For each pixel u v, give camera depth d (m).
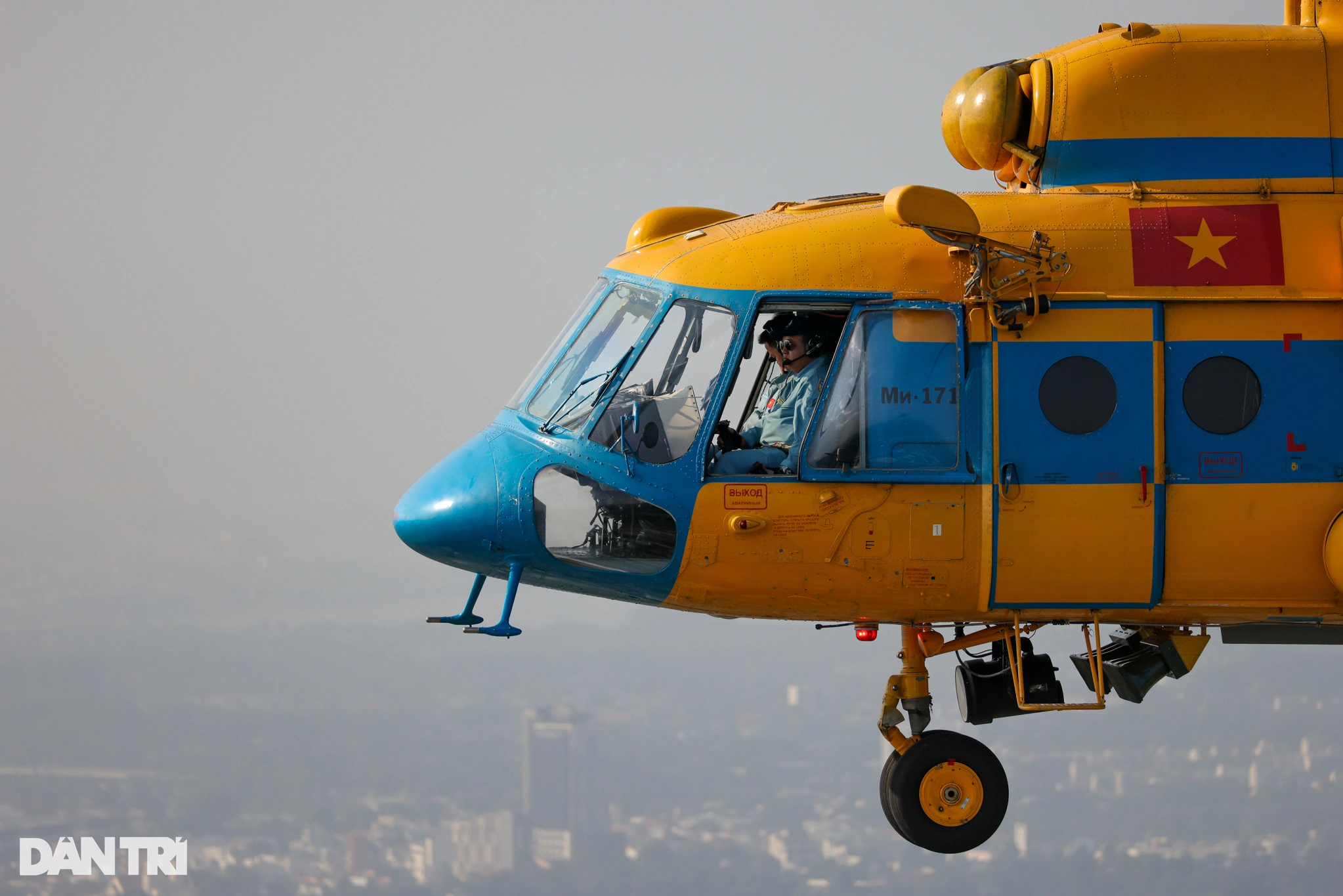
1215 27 25.98
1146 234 24.58
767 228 25.62
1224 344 24.06
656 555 24.62
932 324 24.17
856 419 24.06
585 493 24.80
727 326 24.64
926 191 22.81
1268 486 23.88
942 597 24.50
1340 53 25.50
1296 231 24.66
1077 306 24.08
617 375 25.08
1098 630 25.03
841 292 24.38
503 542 25.16
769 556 24.25
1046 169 25.81
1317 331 24.16
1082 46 26.02
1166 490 23.84
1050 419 23.84
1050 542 23.89
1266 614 24.91
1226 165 25.22
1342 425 24.00
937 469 23.92
